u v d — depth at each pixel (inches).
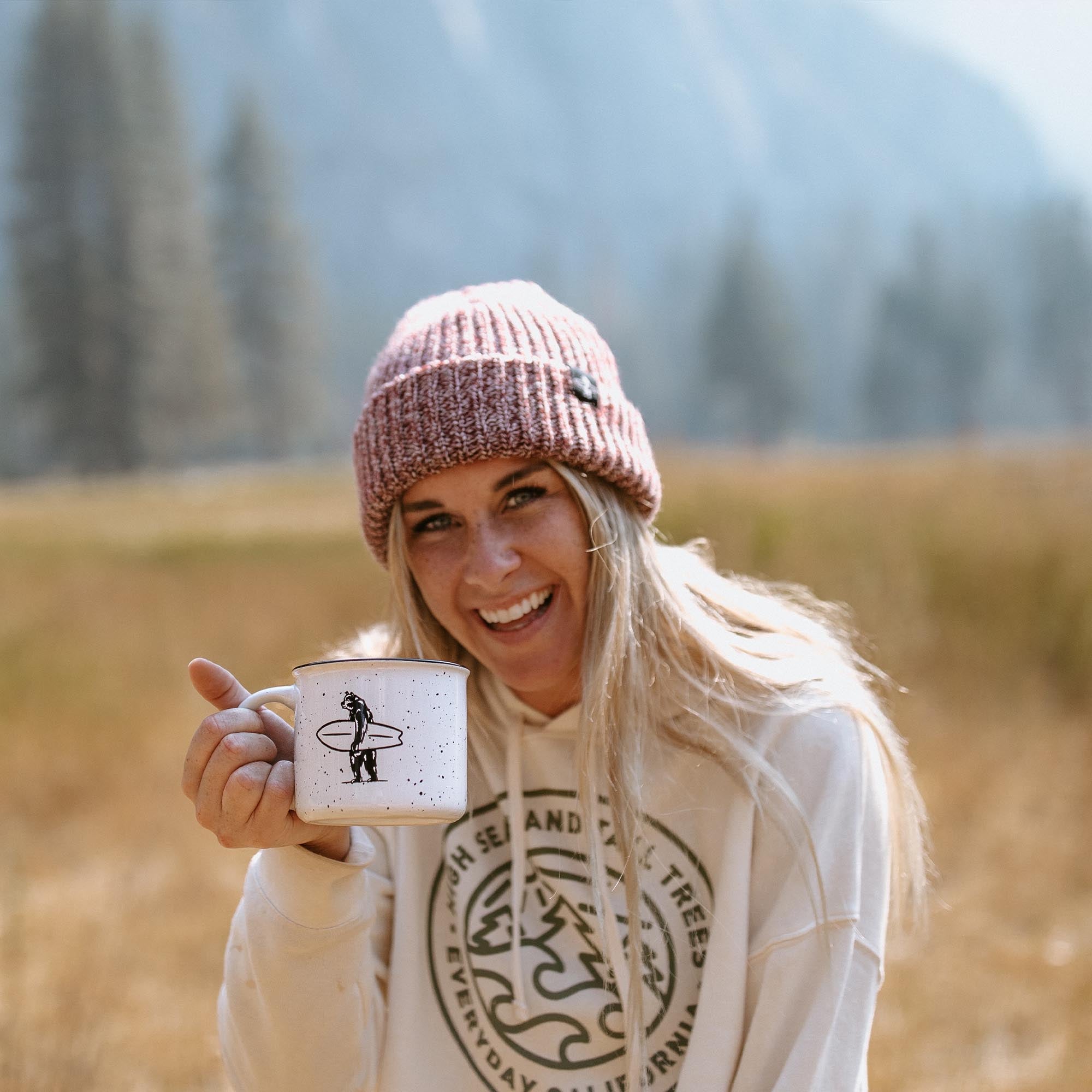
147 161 2122.3
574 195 6983.3
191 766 50.8
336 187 6732.3
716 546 292.4
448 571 62.0
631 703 59.6
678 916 59.2
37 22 2086.6
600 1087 57.4
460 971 61.6
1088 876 161.9
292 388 2522.1
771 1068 54.5
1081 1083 112.5
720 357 3056.1
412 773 48.6
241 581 469.1
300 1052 55.6
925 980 135.6
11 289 2105.1
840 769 58.6
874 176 7869.1
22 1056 108.2
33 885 164.6
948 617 261.6
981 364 3174.2
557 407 60.3
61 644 315.6
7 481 2298.2
